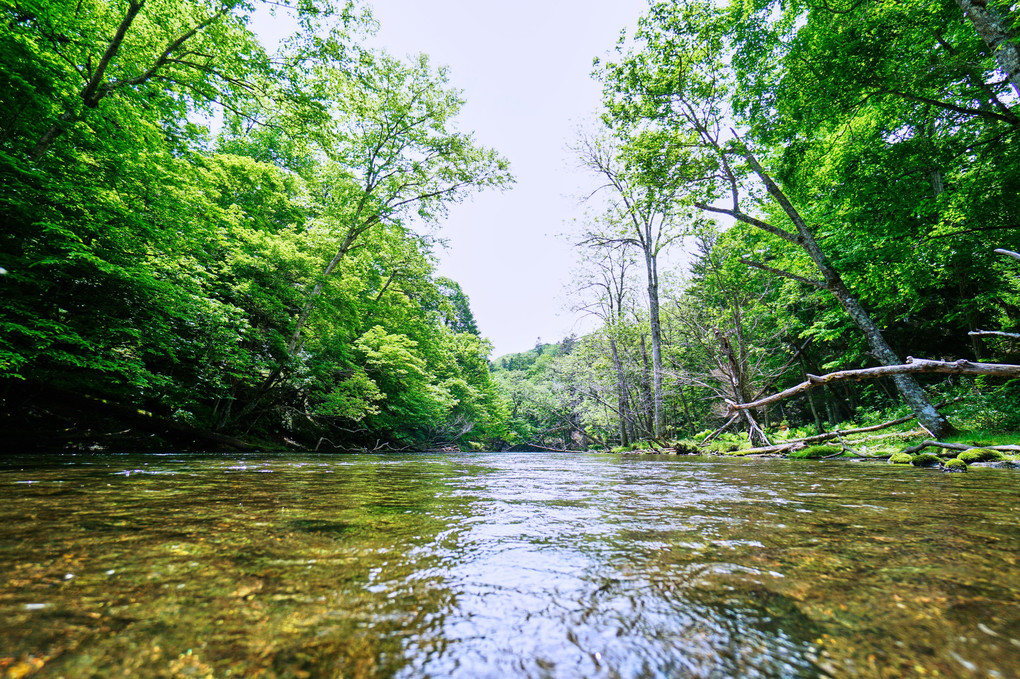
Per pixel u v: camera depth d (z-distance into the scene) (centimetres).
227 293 1161
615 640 75
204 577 103
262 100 982
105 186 746
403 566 117
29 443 735
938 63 742
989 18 591
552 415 3444
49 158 701
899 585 102
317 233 1455
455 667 65
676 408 2364
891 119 877
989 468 498
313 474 423
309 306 1325
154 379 835
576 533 161
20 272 637
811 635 76
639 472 512
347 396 1587
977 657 68
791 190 1034
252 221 1420
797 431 1442
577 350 2342
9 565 107
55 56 653
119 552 122
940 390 1195
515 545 142
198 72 916
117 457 624
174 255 878
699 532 164
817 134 964
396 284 2102
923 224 919
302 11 977
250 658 66
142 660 64
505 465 682
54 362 734
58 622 76
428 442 2602
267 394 1359
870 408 1507
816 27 820
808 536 155
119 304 778
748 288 1488
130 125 787
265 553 125
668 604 91
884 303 1089
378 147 1452
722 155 961
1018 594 95
